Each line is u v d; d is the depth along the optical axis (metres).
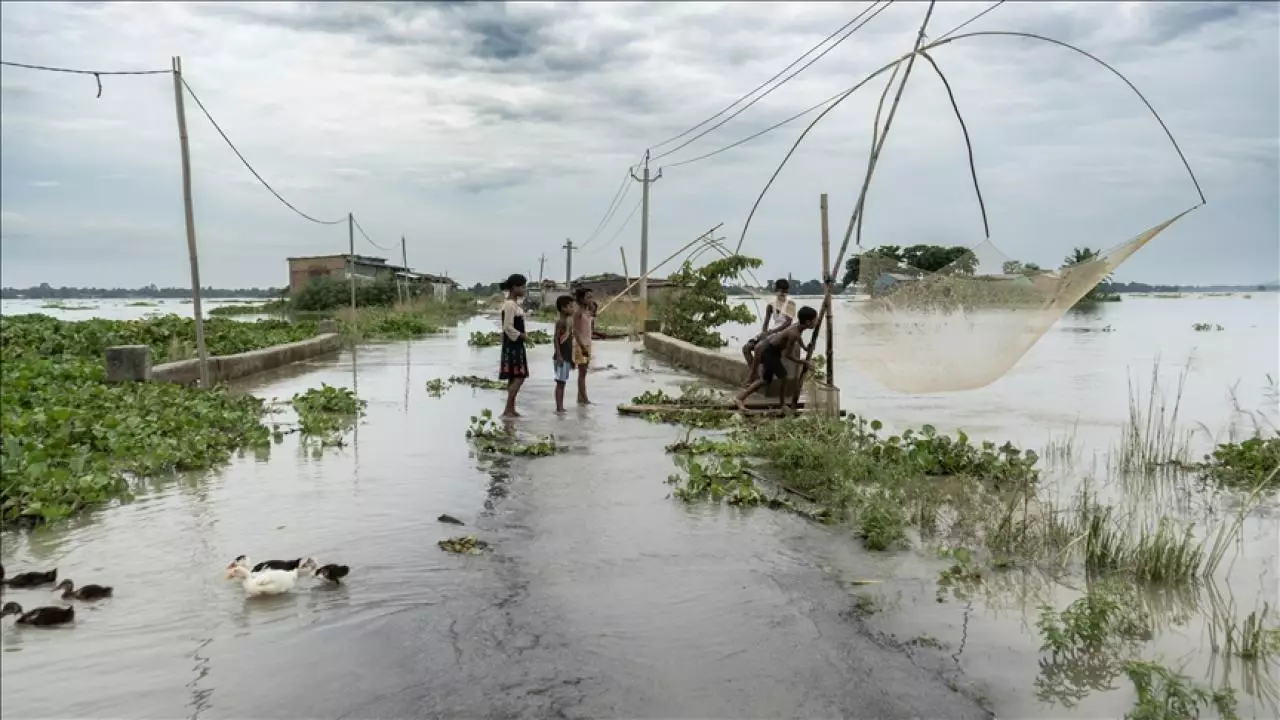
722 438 9.48
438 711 3.47
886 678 3.81
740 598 4.71
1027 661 4.00
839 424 8.77
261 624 4.30
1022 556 5.49
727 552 5.51
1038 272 7.61
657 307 26.91
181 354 16.64
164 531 5.83
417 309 39.72
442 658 3.94
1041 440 9.48
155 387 11.56
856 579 5.04
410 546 5.53
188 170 11.78
